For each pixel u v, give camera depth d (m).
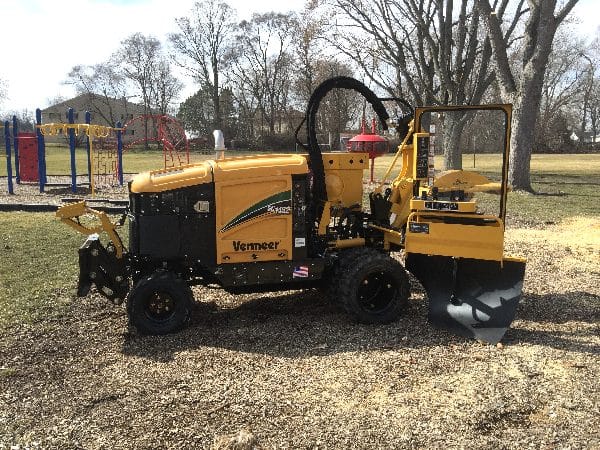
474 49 24.31
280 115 70.06
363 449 3.49
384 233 6.25
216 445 3.49
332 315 6.02
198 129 72.81
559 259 8.82
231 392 4.22
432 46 24.48
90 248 5.51
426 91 26.44
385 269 5.64
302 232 5.58
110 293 5.64
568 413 3.94
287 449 3.49
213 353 4.97
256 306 6.38
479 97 24.98
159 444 3.54
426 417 3.86
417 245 5.56
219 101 70.31
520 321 5.86
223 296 6.77
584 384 4.37
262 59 67.38
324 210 5.82
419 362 4.78
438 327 5.62
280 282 5.62
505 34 24.22
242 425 3.76
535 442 3.59
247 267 5.52
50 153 49.28
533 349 5.08
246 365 4.73
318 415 3.88
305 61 48.72
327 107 56.09
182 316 5.49
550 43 18.16
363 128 19.20
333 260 5.79
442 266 5.95
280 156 5.79
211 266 5.50
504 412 3.94
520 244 10.05
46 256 8.70
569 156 56.06
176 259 5.51
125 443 3.55
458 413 3.91
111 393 4.21
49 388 4.32
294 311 6.19
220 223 5.45
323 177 5.76
